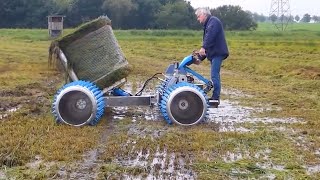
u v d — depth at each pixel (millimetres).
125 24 73500
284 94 12758
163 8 74500
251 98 12094
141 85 14242
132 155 6742
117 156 6688
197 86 8812
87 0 70875
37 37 41969
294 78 16156
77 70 8992
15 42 35062
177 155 6754
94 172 6012
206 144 7297
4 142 7129
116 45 9062
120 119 9117
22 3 69000
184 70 9016
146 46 34094
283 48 30406
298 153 6988
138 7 73562
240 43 36156
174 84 8914
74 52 8977
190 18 73312
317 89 13711
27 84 13742
